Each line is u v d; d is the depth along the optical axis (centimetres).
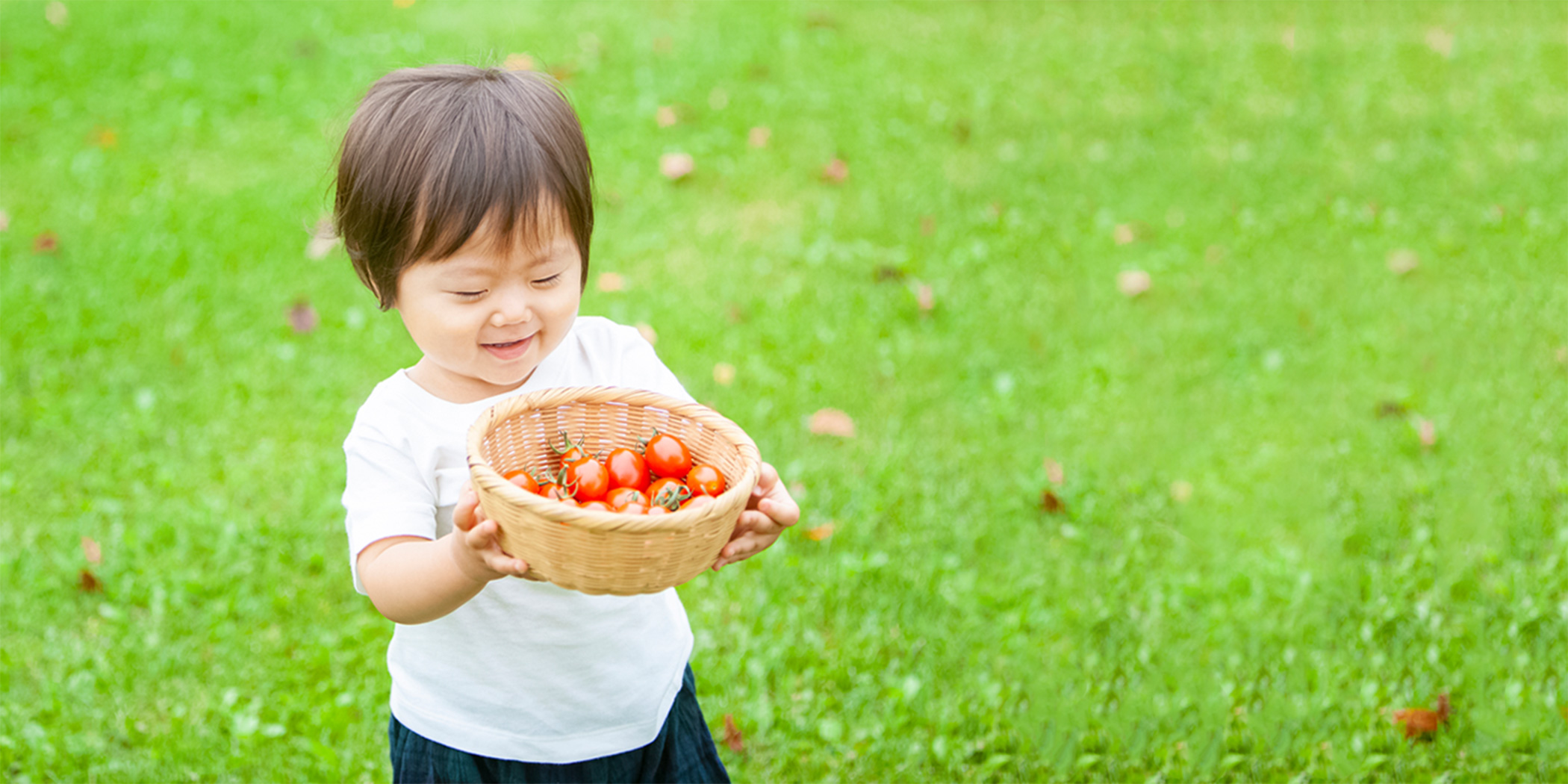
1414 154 596
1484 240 523
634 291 479
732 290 483
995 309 478
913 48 709
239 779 288
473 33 707
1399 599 339
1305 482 393
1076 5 781
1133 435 415
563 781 206
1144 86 669
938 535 368
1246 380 442
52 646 323
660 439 190
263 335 452
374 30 709
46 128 590
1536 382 435
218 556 353
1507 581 348
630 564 159
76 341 438
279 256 497
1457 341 460
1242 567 358
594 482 183
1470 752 294
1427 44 721
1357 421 419
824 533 360
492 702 199
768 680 318
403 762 205
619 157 578
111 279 475
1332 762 294
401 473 188
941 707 310
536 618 195
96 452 394
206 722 305
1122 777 294
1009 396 429
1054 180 574
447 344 178
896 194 556
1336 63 698
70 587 341
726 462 190
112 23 700
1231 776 293
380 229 175
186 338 445
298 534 362
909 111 632
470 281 173
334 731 299
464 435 192
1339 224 536
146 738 297
